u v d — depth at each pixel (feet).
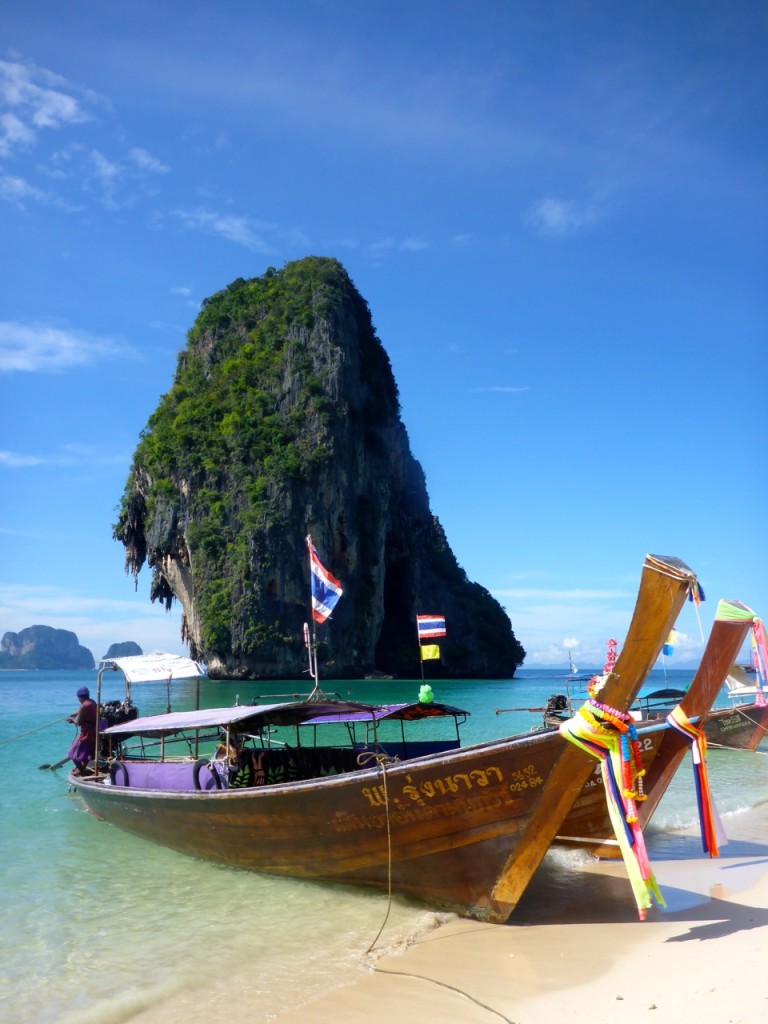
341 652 270.26
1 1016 18.90
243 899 27.58
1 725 90.07
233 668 256.11
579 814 29.86
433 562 354.54
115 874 30.99
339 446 286.25
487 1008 18.06
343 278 344.90
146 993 19.75
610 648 35.35
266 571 259.60
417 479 363.35
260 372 307.58
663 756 29.17
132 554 309.63
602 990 18.61
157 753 62.08
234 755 32.78
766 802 43.11
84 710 45.39
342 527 281.33
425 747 37.73
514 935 22.79
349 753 34.78
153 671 43.73
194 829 31.50
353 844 26.17
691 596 20.68
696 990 18.12
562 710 62.49
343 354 303.68
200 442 291.17
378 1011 18.24
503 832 23.27
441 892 24.89
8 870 31.50
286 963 21.53
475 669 313.73
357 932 23.89
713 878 27.89
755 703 63.57
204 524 272.72
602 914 24.25
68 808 43.32
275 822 27.86
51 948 23.15
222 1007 18.90
